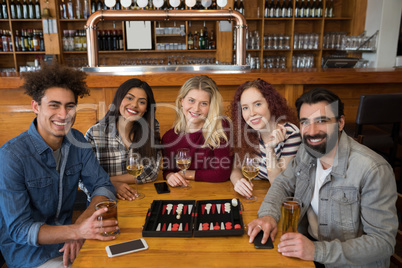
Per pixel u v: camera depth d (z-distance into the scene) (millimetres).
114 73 2625
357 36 5051
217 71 2736
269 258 1025
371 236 1117
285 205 1104
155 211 1300
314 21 5484
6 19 4832
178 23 5129
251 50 5238
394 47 4867
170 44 5078
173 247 1082
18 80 2482
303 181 1363
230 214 1278
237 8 5180
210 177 1669
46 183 1362
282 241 1062
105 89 2566
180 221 1239
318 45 5328
